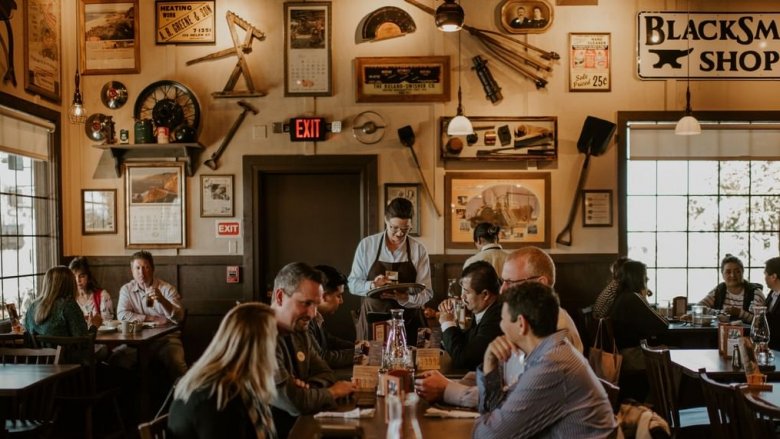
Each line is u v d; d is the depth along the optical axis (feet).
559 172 18.85
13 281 16.44
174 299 17.04
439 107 18.81
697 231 19.39
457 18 14.97
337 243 19.33
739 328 12.24
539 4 18.71
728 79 18.85
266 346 6.63
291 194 19.40
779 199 19.51
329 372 9.09
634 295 14.47
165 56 18.90
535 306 6.81
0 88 15.42
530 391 6.59
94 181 18.94
